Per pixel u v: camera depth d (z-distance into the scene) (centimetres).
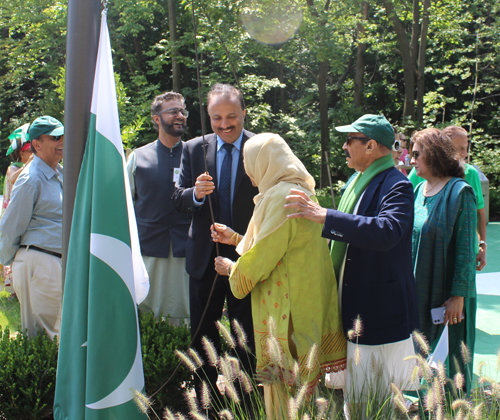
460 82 1742
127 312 216
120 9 1594
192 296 272
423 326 271
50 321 322
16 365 269
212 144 277
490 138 1466
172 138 358
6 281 388
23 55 1881
